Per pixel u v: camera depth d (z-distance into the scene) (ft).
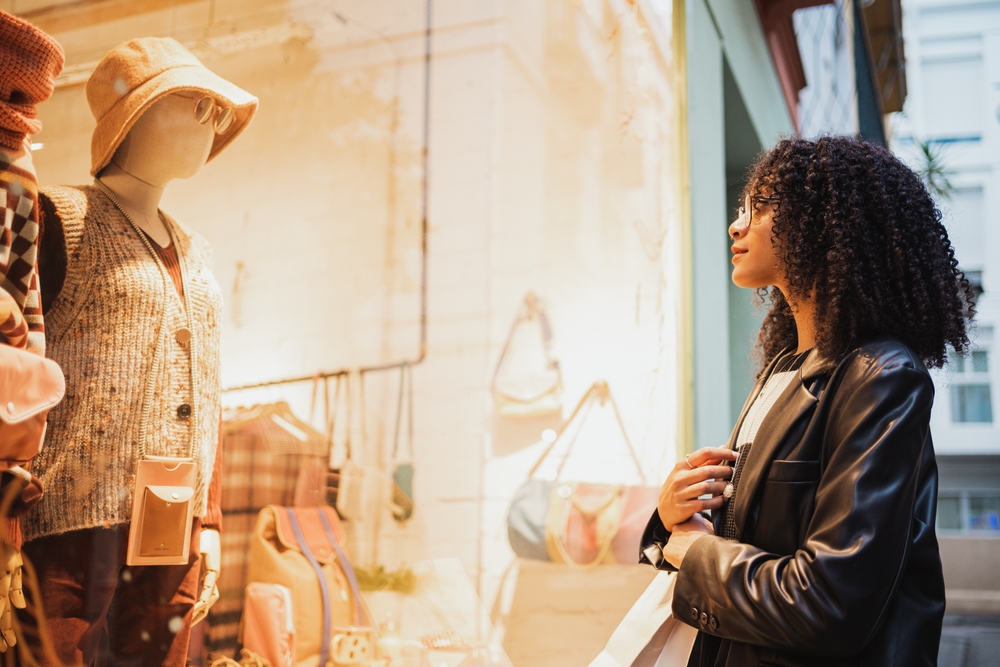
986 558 14.66
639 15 7.51
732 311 10.36
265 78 6.55
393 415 7.70
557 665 6.50
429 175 8.13
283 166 6.95
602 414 7.57
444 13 8.01
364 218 7.60
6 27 2.57
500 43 8.15
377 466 7.50
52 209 3.26
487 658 5.76
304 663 4.64
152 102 3.52
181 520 3.36
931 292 2.66
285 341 7.01
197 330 3.64
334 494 5.70
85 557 3.12
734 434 3.10
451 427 7.86
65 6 4.46
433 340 7.99
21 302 2.68
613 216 7.75
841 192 2.71
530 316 8.06
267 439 5.30
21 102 2.71
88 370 3.21
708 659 2.80
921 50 42.50
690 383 7.14
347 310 7.48
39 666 2.96
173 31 5.12
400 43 7.72
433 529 7.59
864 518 2.18
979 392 38.63
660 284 7.41
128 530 3.25
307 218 7.16
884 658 2.29
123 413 3.28
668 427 7.14
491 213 8.24
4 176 2.63
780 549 2.48
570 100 7.95
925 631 2.36
